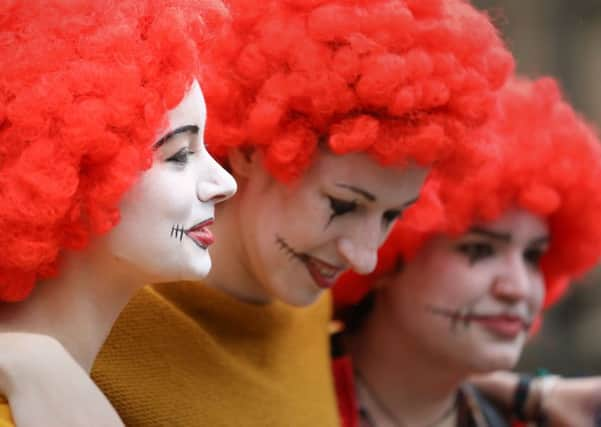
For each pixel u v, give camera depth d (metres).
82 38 2.06
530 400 3.80
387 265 3.37
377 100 2.53
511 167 3.26
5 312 2.17
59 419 2.09
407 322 3.40
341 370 3.49
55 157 2.01
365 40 2.52
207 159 2.27
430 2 2.61
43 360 2.10
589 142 3.48
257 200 2.72
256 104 2.61
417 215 3.13
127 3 2.12
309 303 2.78
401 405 3.51
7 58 2.03
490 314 3.35
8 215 2.00
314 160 2.64
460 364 3.39
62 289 2.17
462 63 2.64
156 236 2.16
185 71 2.14
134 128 2.08
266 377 2.91
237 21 2.63
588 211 3.54
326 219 2.66
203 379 2.71
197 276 2.23
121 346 2.61
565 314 8.12
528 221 3.36
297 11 2.61
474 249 3.35
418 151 2.58
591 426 3.75
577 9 8.08
